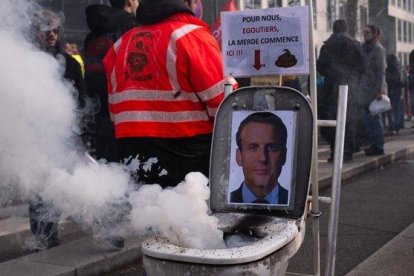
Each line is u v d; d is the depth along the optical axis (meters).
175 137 3.03
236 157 2.85
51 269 4.18
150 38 3.04
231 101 2.91
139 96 3.05
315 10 13.82
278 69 3.10
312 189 3.04
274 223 2.55
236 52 3.14
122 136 3.11
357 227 5.64
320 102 8.41
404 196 6.97
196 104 3.02
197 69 2.92
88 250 4.57
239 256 2.03
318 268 3.17
